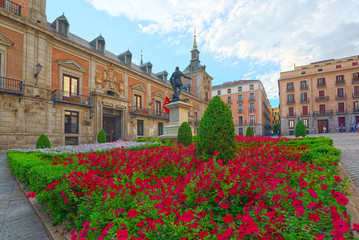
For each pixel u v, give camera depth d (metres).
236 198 2.06
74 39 20.97
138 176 3.16
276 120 90.12
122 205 2.09
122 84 23.48
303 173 2.85
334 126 36.97
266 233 1.43
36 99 14.80
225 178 2.19
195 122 39.28
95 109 19.47
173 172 3.80
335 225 1.43
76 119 18.17
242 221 1.58
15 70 14.09
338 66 38.22
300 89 40.81
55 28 19.33
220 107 4.44
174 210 1.77
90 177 2.64
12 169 6.12
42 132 15.06
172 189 2.28
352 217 2.11
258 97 50.16
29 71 14.65
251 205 2.04
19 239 2.47
